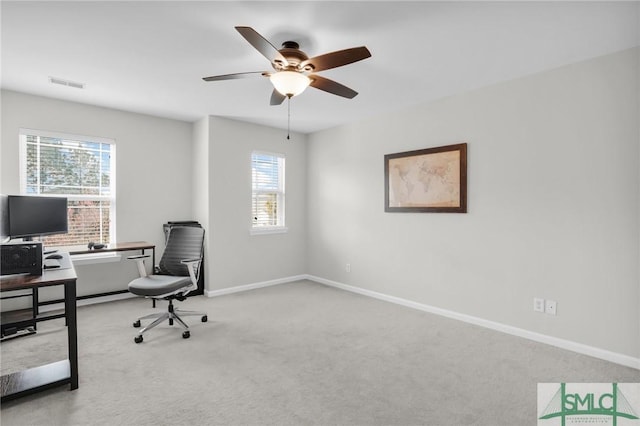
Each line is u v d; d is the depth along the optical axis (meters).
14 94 3.33
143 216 4.21
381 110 4.00
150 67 2.76
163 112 4.11
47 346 2.71
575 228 2.69
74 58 2.59
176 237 3.43
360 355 2.61
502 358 2.57
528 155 2.93
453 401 2.00
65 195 3.67
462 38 2.28
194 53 2.51
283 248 5.04
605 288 2.55
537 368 2.41
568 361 2.51
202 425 1.77
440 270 3.59
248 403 1.97
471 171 3.32
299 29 2.16
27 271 2.05
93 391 2.07
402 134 3.93
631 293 2.45
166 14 2.00
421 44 2.36
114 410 1.88
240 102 3.70
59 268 2.31
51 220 3.19
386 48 2.42
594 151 2.59
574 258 2.69
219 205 4.34
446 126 3.51
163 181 4.37
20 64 2.71
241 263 4.57
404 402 1.99
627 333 2.46
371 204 4.30
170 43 2.36
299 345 2.79
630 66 2.43
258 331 3.09
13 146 3.33
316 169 5.11
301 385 2.17
